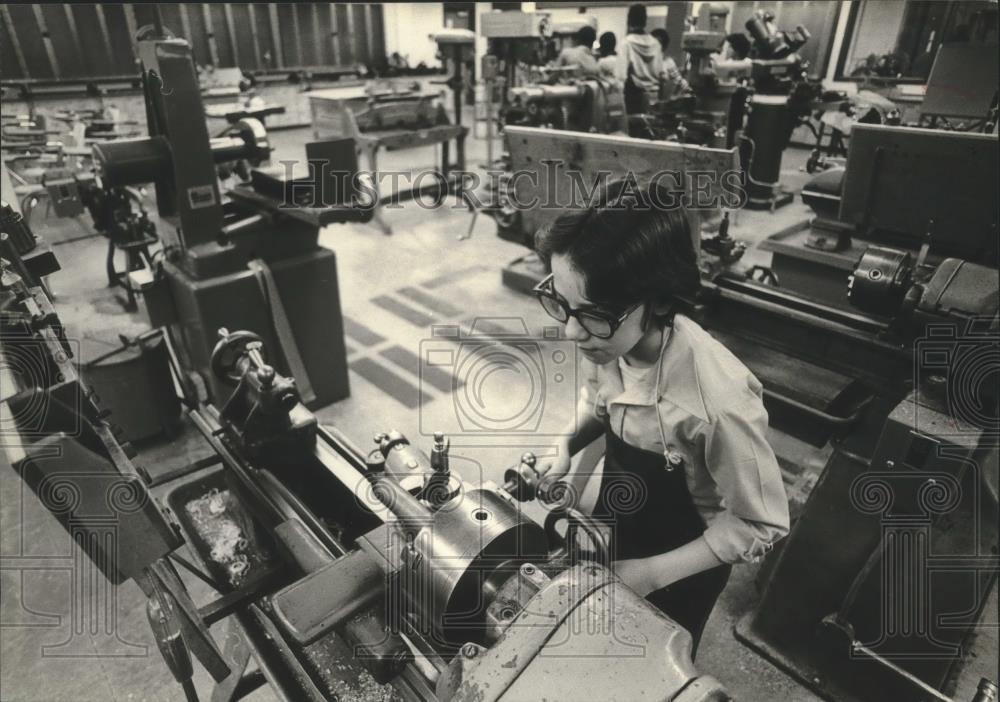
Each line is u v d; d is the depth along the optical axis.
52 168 4.11
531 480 0.97
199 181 2.11
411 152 7.58
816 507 1.49
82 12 4.02
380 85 5.91
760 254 3.72
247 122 2.36
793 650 1.61
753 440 0.86
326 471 1.16
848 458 1.42
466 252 4.51
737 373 0.89
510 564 0.76
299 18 6.70
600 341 0.80
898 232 2.06
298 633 0.69
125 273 2.65
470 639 0.77
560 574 0.67
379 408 2.59
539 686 0.55
